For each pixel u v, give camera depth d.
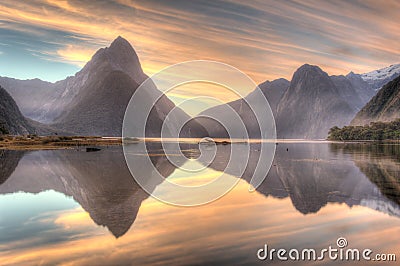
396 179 21.00
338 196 15.65
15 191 17.34
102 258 8.27
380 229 10.55
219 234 9.97
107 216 12.02
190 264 7.94
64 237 9.77
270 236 9.85
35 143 63.53
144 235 9.88
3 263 8.05
